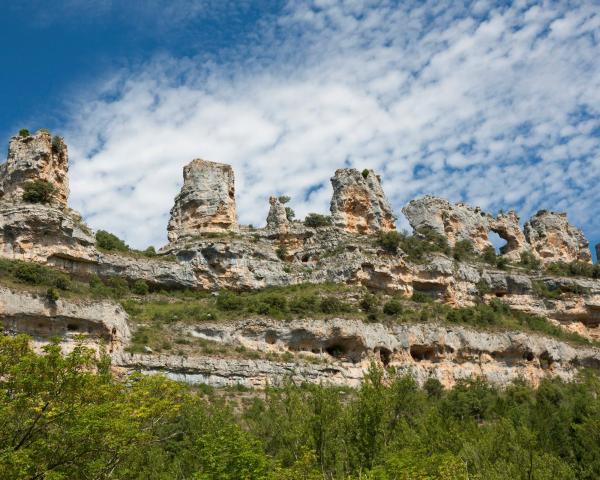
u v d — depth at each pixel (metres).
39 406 35.75
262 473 42.88
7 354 37.62
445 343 100.25
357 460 46.28
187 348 86.94
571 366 110.88
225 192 123.12
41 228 92.50
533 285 128.62
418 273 116.44
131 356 80.06
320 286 107.88
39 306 77.62
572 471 53.69
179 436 53.38
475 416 78.00
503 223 148.88
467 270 124.19
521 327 113.81
